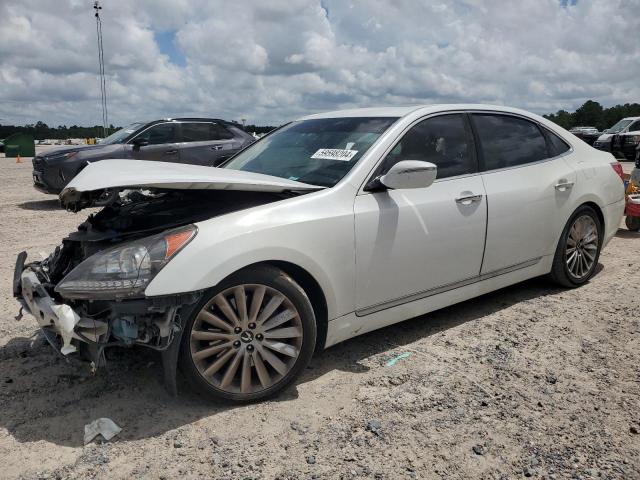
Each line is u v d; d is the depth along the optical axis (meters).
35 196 12.45
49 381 3.34
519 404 3.06
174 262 2.72
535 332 4.05
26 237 7.58
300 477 2.47
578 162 4.90
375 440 2.74
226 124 11.94
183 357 2.86
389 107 4.19
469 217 3.89
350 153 3.67
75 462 2.57
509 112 4.57
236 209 3.25
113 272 2.70
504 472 2.50
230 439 2.75
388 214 3.46
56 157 10.15
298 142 4.15
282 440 2.75
